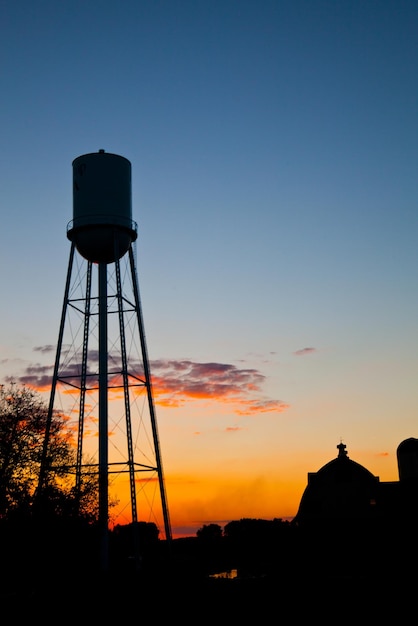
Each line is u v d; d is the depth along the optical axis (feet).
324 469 303.48
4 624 178.09
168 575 224.12
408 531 272.72
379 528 281.74
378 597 209.97
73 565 204.54
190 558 310.45
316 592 219.61
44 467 200.85
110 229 225.35
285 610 196.13
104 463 211.61
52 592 203.82
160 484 227.20
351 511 290.76
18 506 191.01
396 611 191.42
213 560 299.58
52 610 194.59
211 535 484.74
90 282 232.12
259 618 186.29
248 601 207.21
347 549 278.87
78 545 203.21
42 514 193.16
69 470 209.97
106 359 220.02
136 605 200.85
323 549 283.18
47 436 204.95
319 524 292.81
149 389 229.66
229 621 182.39
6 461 193.16
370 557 272.10
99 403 216.33
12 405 203.21
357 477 295.69
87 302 230.48
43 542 192.75
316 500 298.56
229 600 208.54
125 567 261.03
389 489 294.87
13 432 198.49
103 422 214.90
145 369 231.09
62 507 199.21
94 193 227.40
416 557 262.47
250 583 237.25
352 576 254.47
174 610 196.75
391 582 232.32
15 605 197.77
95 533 208.23
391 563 264.31
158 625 179.93
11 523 188.75
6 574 192.03
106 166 230.07
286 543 297.94
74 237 228.43
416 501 279.69
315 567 274.98
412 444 331.98
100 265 230.27
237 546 317.83
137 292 234.17
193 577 237.45
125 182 233.55
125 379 219.20
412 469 326.85
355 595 213.87
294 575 262.06
